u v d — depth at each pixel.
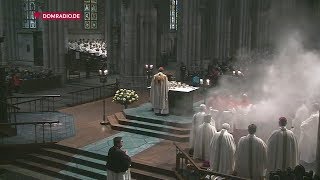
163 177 14.15
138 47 29.09
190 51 33.53
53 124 20.50
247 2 41.31
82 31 45.44
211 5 39.47
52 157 16.81
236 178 11.09
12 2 41.41
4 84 19.83
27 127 20.05
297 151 12.27
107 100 26.47
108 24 36.06
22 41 41.62
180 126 18.34
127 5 28.64
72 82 32.88
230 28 40.09
